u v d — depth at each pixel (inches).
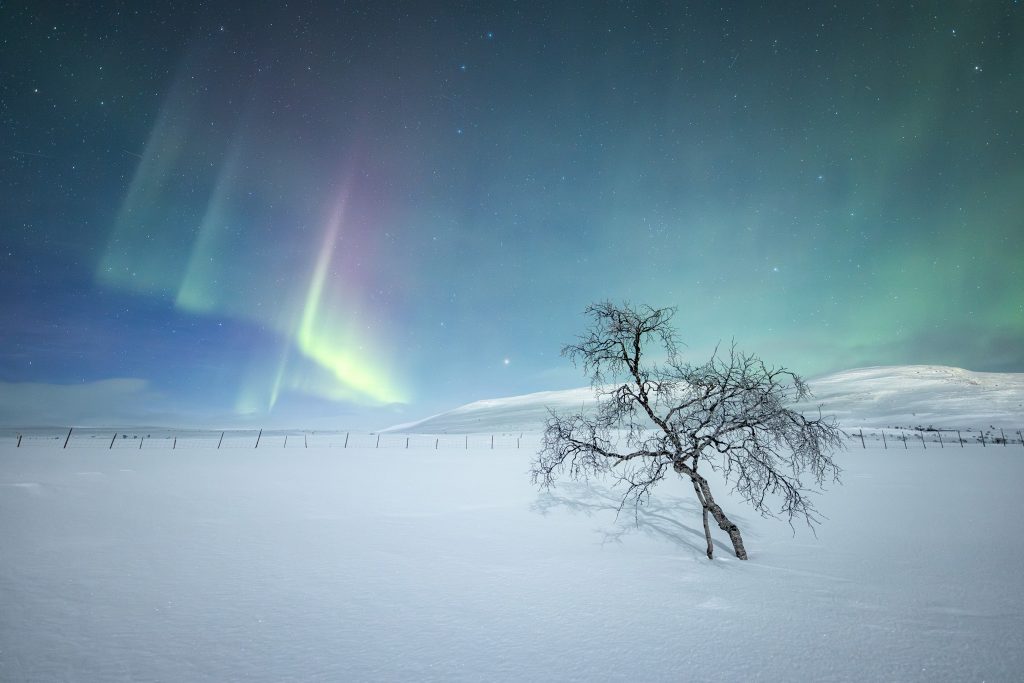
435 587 384.5
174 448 2004.2
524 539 549.6
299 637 288.0
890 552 472.4
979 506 693.3
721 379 510.9
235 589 376.5
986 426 3127.5
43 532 537.6
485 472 1218.0
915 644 270.1
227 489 900.0
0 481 885.8
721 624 305.7
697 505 755.4
